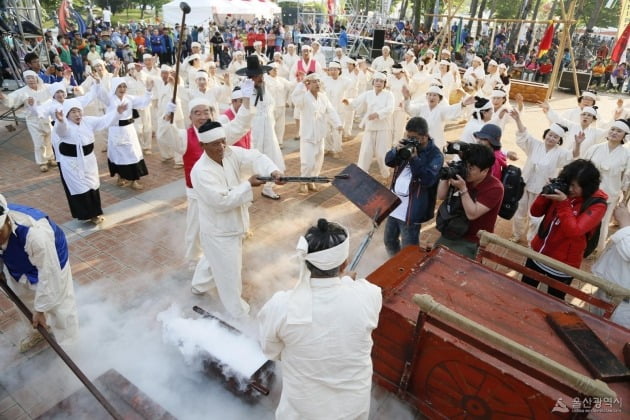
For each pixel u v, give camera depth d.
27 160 8.39
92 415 3.13
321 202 6.88
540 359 2.20
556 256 3.79
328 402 2.12
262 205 6.71
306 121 6.85
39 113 6.64
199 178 3.53
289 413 2.23
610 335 2.75
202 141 3.48
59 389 3.39
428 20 33.06
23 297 3.55
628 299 2.95
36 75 7.82
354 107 7.75
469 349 2.55
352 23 23.48
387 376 3.04
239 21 34.56
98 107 10.79
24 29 12.15
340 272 2.12
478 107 6.31
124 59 19.52
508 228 6.49
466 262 3.40
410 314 2.80
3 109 11.81
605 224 5.68
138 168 7.03
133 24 27.84
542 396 2.28
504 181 4.36
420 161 3.99
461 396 2.66
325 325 2.01
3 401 3.28
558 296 3.97
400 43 23.12
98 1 53.59
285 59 14.34
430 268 3.32
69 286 3.58
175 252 5.30
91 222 5.94
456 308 2.90
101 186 7.21
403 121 9.40
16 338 3.87
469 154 3.60
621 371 2.36
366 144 7.65
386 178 7.99
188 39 22.20
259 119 6.48
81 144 5.45
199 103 4.31
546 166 5.50
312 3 31.25
